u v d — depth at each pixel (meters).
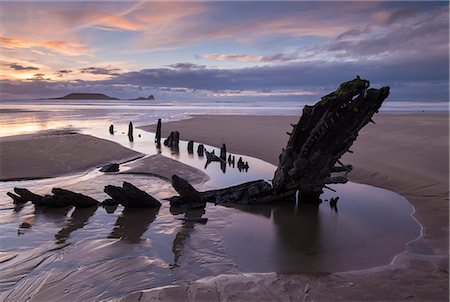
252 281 6.30
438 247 7.81
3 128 33.12
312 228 9.24
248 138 26.22
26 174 14.85
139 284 6.25
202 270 6.86
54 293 5.93
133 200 10.73
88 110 73.75
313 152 10.75
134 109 80.94
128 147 23.25
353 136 10.52
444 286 6.05
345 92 9.74
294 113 60.03
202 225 9.50
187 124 37.69
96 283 6.27
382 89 9.73
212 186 13.74
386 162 16.03
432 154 17.31
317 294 5.81
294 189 11.41
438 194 11.52
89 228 9.18
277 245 8.13
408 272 6.65
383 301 5.55
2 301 5.70
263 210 10.87
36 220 9.73
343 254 7.62
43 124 38.25
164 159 18.52
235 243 8.26
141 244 8.12
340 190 12.78
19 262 7.10
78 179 14.50
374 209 10.66
